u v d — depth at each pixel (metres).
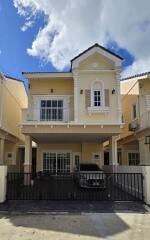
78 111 16.31
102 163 21.38
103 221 8.13
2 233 6.89
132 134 20.16
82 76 16.84
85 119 16.23
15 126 22.94
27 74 17.72
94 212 9.31
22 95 25.97
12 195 12.02
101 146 21.66
